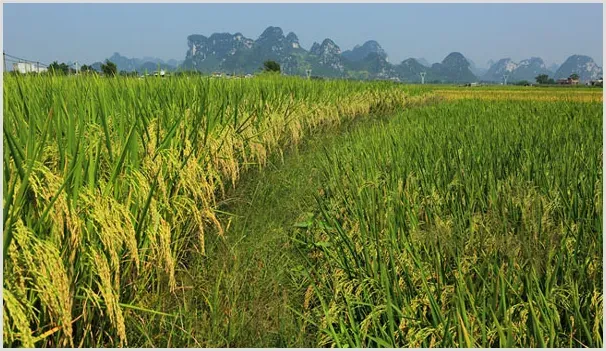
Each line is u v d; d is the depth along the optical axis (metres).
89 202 3.02
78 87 5.80
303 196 6.44
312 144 10.60
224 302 3.93
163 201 4.20
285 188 7.07
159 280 3.76
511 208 4.36
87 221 3.12
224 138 6.15
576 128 9.74
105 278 2.88
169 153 4.31
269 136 8.23
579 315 2.93
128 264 3.45
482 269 3.38
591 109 14.95
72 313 3.08
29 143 3.05
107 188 3.31
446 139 7.77
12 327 2.70
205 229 4.97
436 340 2.88
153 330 3.53
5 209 2.58
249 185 6.88
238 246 4.85
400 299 3.20
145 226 3.73
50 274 2.67
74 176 3.08
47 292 2.61
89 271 3.13
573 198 4.52
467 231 4.01
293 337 3.49
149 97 6.05
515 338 2.92
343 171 6.34
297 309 3.86
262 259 4.60
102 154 3.85
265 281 4.22
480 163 6.11
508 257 3.36
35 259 2.71
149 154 4.38
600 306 3.02
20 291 2.61
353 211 4.58
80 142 3.37
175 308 3.80
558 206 4.43
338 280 3.62
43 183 2.93
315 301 3.89
